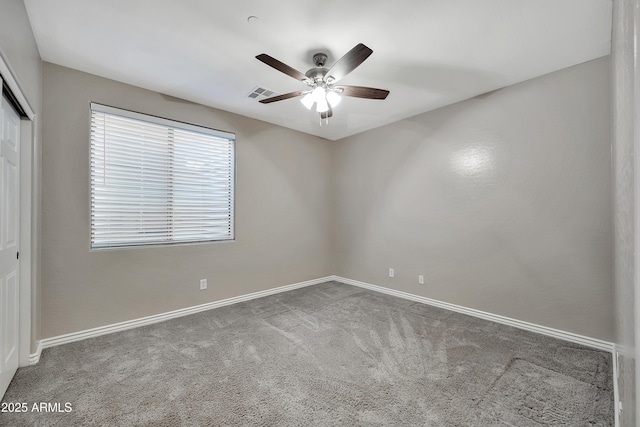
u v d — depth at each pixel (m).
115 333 2.65
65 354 2.25
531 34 2.07
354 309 3.32
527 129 2.72
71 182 2.48
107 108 2.66
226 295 3.49
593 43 2.17
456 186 3.24
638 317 0.59
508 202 2.85
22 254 2.05
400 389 1.83
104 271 2.64
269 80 2.74
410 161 3.70
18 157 1.97
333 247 4.73
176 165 3.15
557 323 2.56
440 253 3.40
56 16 1.88
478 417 1.59
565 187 2.52
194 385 1.87
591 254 2.39
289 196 4.16
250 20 1.93
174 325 2.85
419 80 2.74
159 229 3.03
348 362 2.16
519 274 2.78
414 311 3.26
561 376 1.96
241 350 2.34
